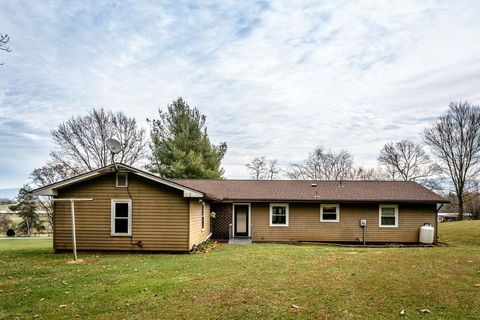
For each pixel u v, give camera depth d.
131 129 34.22
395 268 9.44
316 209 20.56
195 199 15.20
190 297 6.75
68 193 14.28
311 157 49.59
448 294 6.88
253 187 22.75
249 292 7.05
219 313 5.86
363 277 8.34
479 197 39.78
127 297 6.86
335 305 6.23
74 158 32.47
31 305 6.52
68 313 6.05
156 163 30.27
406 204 20.25
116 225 14.20
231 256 12.32
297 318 5.62
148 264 10.66
